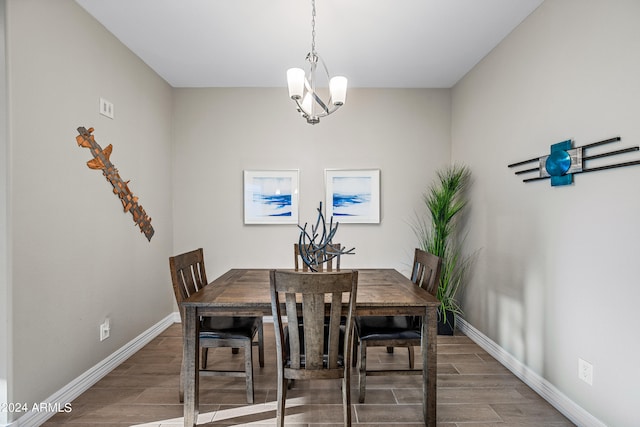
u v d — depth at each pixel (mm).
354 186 3945
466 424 2012
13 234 1838
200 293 2170
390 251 3953
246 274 2826
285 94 3945
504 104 2842
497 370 2721
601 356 1850
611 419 1786
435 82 3807
